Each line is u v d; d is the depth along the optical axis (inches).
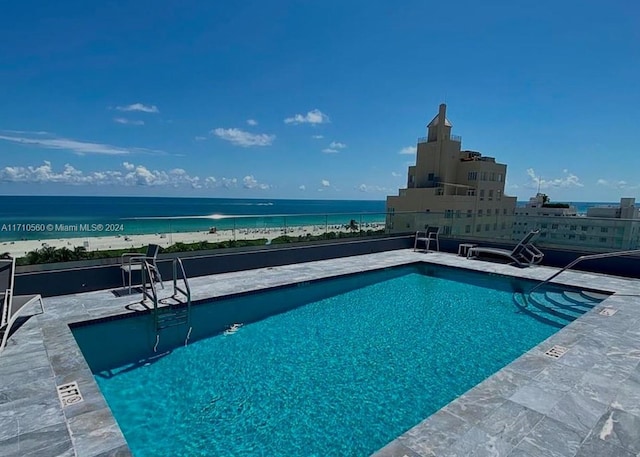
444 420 94.1
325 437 107.0
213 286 241.4
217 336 182.1
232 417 116.2
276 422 114.0
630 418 95.4
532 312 225.5
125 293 218.5
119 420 113.4
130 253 237.5
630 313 188.9
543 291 269.7
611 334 158.9
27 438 84.3
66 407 98.8
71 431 88.0
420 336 187.5
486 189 1149.1
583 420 94.6
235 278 266.7
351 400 127.3
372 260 350.3
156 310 183.6
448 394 132.0
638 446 83.6
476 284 295.6
